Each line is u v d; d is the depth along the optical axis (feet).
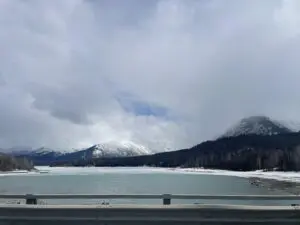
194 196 42.04
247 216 37.83
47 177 583.58
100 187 305.94
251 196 41.34
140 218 38.11
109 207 38.78
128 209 38.40
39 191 253.44
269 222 37.60
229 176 591.37
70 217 38.50
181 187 307.37
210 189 283.79
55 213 38.73
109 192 240.94
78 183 383.24
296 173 647.15
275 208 38.37
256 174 643.45
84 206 39.47
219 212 37.99
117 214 38.42
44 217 38.60
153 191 252.42
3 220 38.78
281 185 350.43
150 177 564.30
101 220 38.27
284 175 593.83
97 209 38.55
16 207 39.32
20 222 38.63
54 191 253.85
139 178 525.75
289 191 266.98
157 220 37.93
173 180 456.04
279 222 37.60
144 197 42.83
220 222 37.63
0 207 39.42
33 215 38.91
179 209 38.14
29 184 367.25
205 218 37.96
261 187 315.37
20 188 297.33
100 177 574.15
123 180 457.68
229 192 249.96
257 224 37.50
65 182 410.52
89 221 38.34
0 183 390.21
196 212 38.06
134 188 288.92
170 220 37.86
